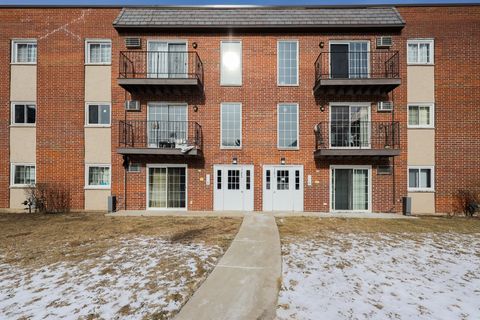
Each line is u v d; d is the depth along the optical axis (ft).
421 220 33.78
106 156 40.55
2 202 40.73
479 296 14.92
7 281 16.33
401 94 39.75
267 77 40.34
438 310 13.44
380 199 39.27
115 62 40.63
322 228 29.25
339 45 40.16
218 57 40.50
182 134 40.29
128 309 13.21
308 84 40.04
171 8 41.42
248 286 15.66
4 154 40.96
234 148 40.09
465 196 38.86
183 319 12.44
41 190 40.09
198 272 17.44
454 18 39.93
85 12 40.91
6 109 41.04
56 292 14.93
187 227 29.60
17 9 41.11
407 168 39.55
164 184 40.29
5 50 41.16
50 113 40.83
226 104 40.52
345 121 39.68
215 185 40.11
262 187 39.88
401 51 39.70
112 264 18.83
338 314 12.92
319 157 39.63
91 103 40.73
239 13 40.81
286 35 40.32
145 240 24.54
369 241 24.50
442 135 39.60
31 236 26.04
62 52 40.91
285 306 13.56
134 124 40.24
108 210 38.50
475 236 26.50
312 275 17.20
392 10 40.29
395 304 13.93
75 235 26.35
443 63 39.81
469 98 39.73
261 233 26.89
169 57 40.47
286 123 40.27
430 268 18.62
